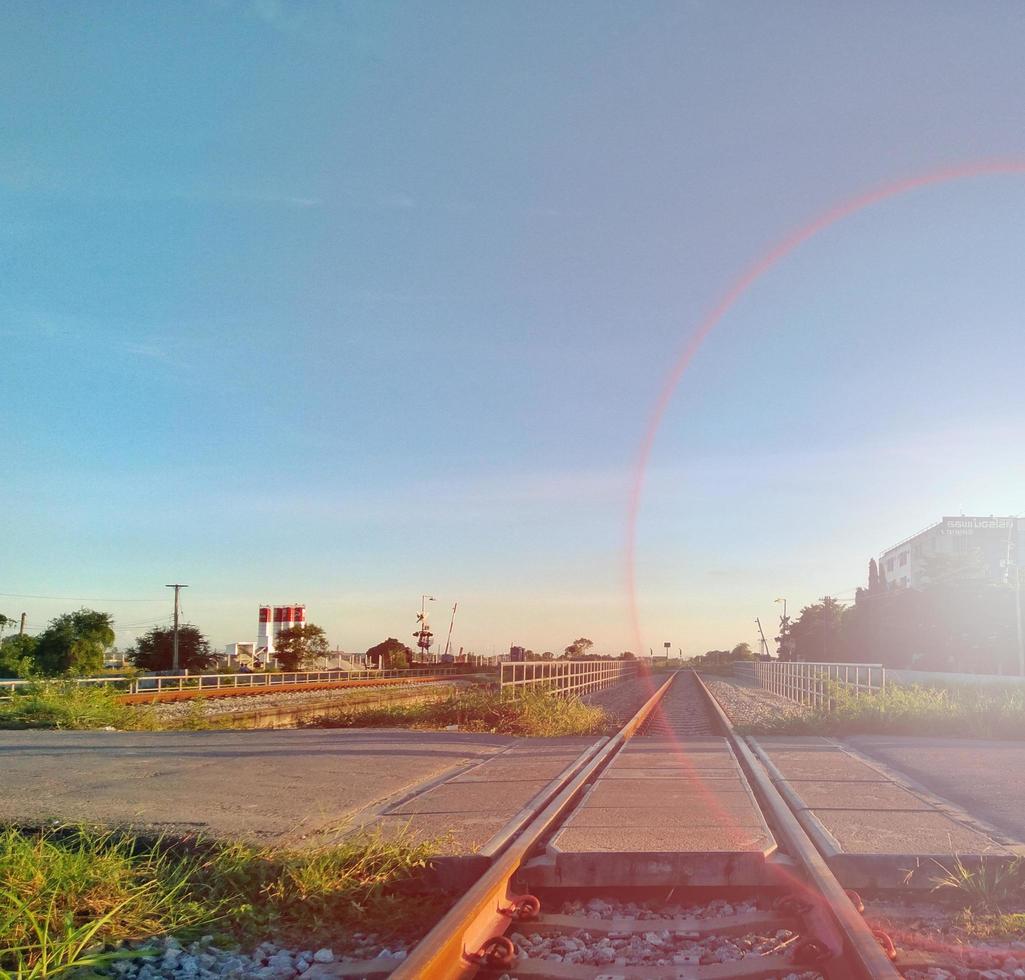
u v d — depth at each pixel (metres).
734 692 45.19
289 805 8.73
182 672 75.38
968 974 4.71
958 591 71.19
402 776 10.75
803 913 5.66
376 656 135.00
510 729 20.36
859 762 11.68
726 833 7.12
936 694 19.86
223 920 5.83
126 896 5.88
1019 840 6.82
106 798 9.19
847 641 89.94
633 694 44.06
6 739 16.58
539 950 5.24
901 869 6.21
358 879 6.24
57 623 71.00
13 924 5.27
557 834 7.11
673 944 5.38
